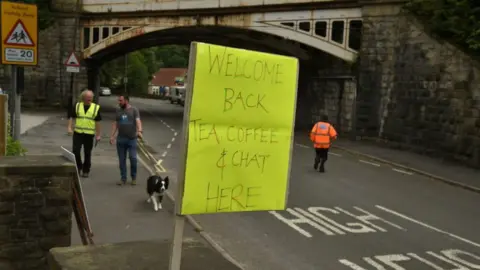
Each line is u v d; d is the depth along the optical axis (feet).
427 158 63.46
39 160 17.49
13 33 29.04
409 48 71.82
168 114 138.00
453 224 32.40
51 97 115.75
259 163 10.09
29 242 16.37
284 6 89.66
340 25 90.33
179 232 9.48
